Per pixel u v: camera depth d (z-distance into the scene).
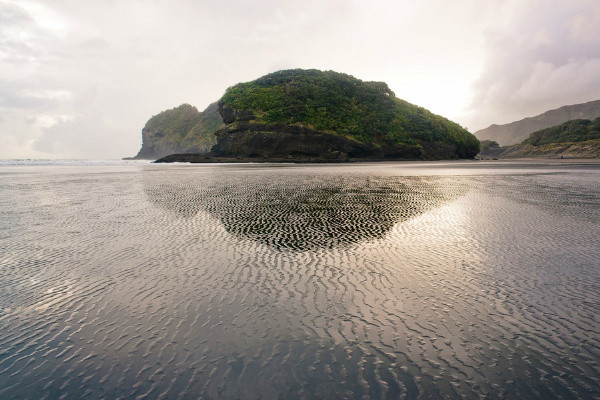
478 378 4.09
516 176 38.84
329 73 147.25
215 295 6.61
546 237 10.98
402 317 5.64
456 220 13.96
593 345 4.77
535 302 6.16
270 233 11.95
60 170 59.66
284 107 116.56
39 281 7.47
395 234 11.65
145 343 4.94
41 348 4.86
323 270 8.02
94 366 4.43
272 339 5.01
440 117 154.38
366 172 49.38
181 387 3.99
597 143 171.75
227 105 122.00
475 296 6.45
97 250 9.90
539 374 4.15
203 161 109.25
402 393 3.83
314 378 4.12
